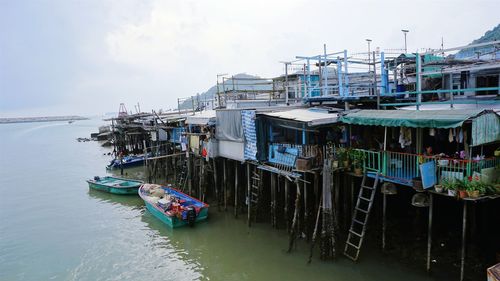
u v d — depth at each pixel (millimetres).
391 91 20922
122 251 19422
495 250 14305
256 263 17047
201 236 20453
